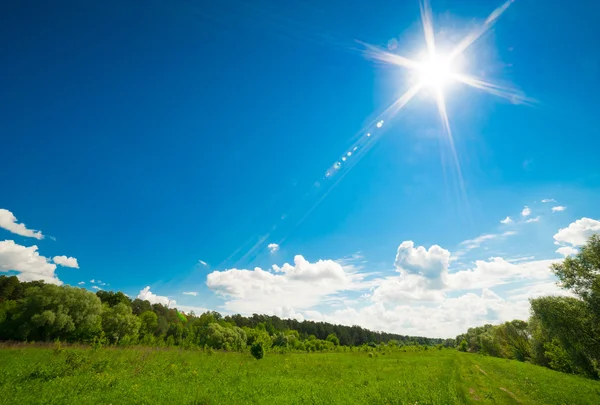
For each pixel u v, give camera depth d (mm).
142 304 119938
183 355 40969
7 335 50438
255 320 159750
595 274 27234
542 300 31750
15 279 82812
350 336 167500
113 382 17828
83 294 58438
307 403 15484
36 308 52844
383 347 99062
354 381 24562
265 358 48906
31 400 13469
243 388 18656
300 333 151500
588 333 28047
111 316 63625
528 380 29797
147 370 24016
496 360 61375
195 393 16094
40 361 24266
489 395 21094
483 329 126938
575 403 19156
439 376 28547
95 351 32125
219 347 71625
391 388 20719
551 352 46406
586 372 33031
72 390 15430
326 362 45188
